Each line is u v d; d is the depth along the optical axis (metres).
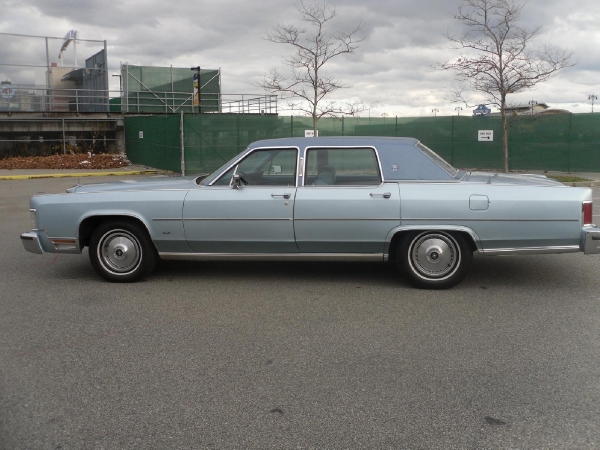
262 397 3.86
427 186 6.33
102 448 3.27
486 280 6.89
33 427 3.50
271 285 6.73
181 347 4.78
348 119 24.95
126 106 33.19
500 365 4.36
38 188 18.66
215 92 35.72
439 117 24.08
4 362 4.49
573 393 3.88
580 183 18.83
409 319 5.46
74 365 4.42
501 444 3.27
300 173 6.52
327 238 6.42
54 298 6.25
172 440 3.34
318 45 19.95
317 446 3.26
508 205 6.18
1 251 8.80
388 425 3.48
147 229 6.66
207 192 6.58
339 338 4.96
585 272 7.27
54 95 30.38
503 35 18.69
